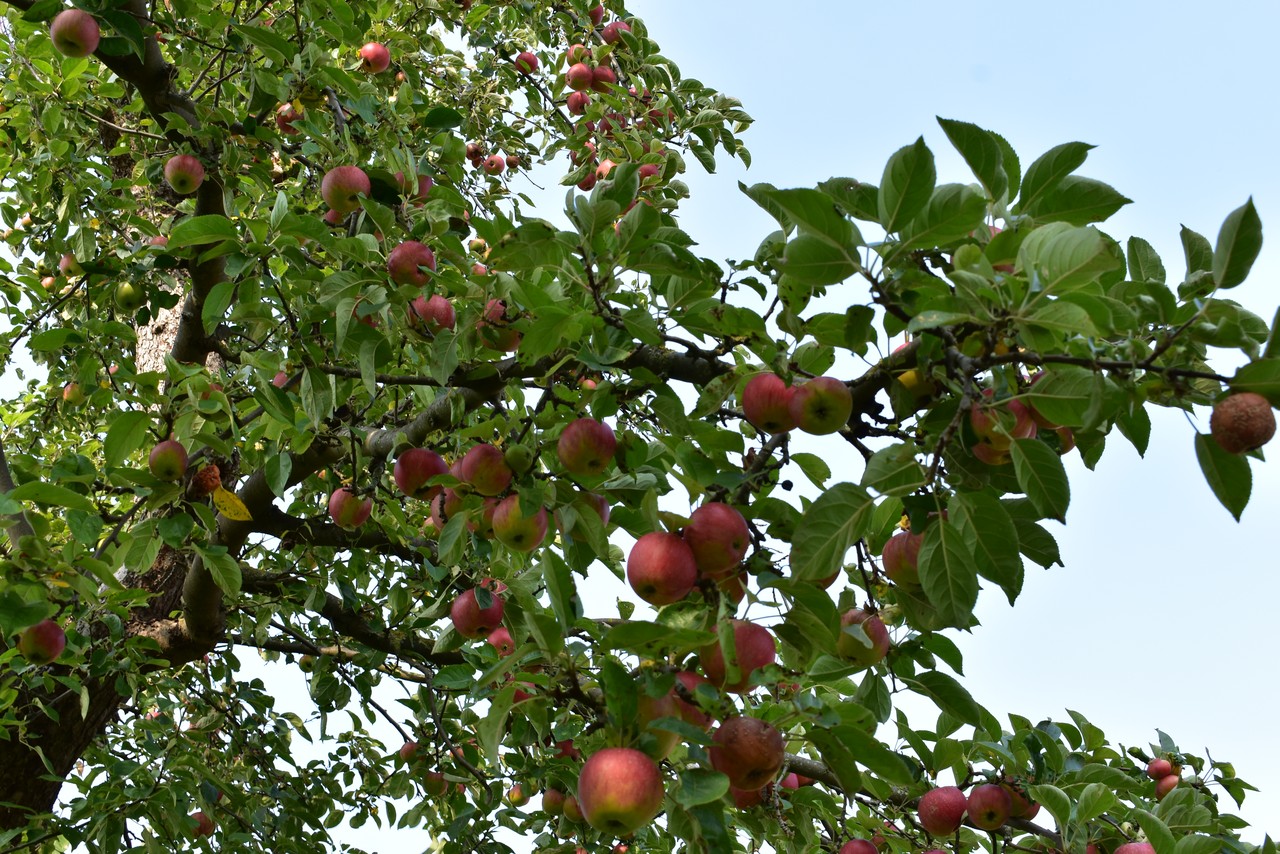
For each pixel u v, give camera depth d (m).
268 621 5.38
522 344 2.55
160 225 5.79
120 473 3.16
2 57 5.43
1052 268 1.99
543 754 4.41
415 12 7.48
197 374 3.39
